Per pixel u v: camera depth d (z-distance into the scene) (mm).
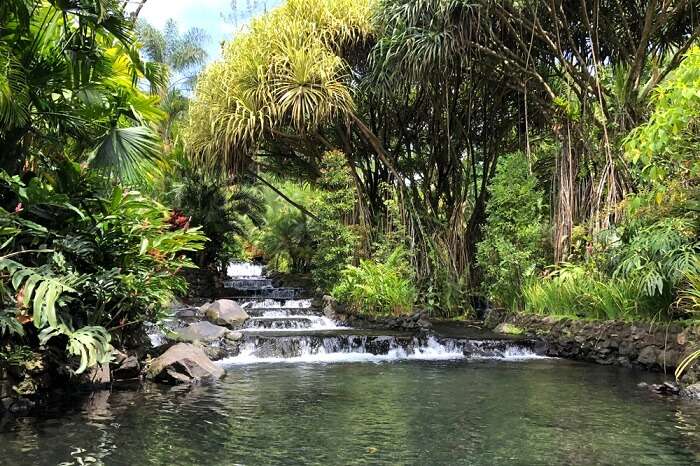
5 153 5637
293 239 19328
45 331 5074
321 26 12539
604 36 10367
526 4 9773
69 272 5477
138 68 6477
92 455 3766
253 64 11867
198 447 3973
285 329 10758
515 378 6871
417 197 12883
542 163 12211
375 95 12000
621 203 7684
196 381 6566
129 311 6863
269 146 14172
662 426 4566
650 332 7477
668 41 10305
